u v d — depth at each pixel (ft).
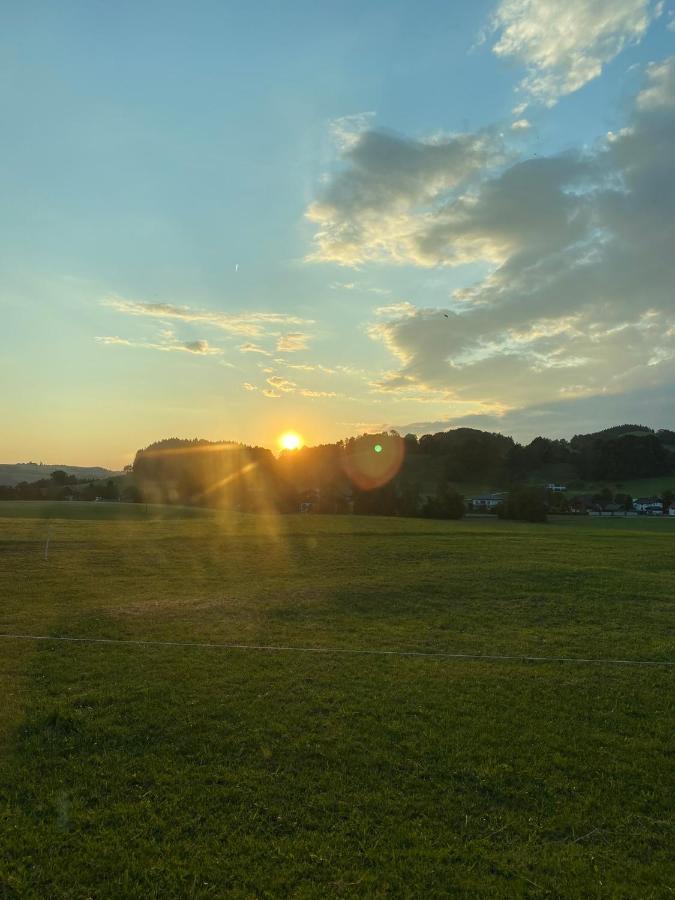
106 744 22.99
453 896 15.38
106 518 185.98
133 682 29.73
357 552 84.58
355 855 16.79
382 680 30.86
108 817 18.20
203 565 71.82
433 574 64.75
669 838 17.84
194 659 33.83
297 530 122.83
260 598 51.98
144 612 45.85
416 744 23.53
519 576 63.26
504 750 23.15
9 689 28.50
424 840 17.51
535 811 19.11
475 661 34.58
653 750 23.44
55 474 390.01
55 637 38.19
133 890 15.24
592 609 48.91
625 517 272.72
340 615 46.11
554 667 33.60
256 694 28.50
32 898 14.87
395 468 405.80
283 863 16.39
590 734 24.77
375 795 19.74
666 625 43.96
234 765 21.57
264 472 346.33
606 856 16.97
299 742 23.43
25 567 66.33
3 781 20.11
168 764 21.52
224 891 15.31
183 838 17.34
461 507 249.55
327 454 400.26
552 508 294.46
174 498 301.43
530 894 15.47
